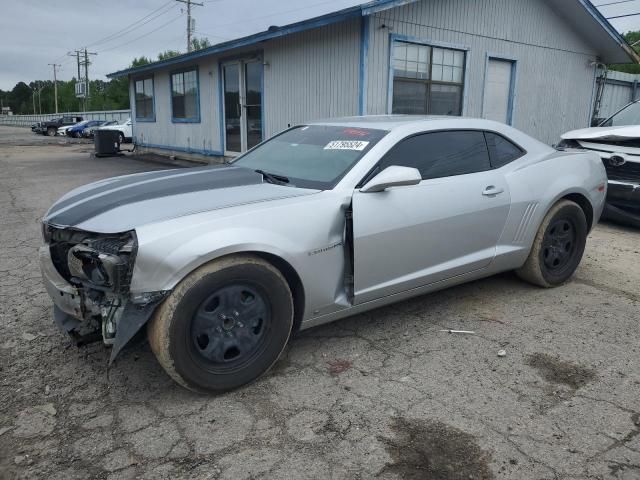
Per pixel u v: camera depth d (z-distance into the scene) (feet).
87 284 9.60
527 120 41.01
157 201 10.15
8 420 9.07
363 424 8.97
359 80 30.86
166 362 8.98
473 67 36.11
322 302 10.79
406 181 10.73
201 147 49.80
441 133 13.00
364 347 11.76
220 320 9.48
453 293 15.15
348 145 12.23
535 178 14.28
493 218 13.29
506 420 9.10
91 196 10.98
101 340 10.62
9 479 7.69
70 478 7.72
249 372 9.87
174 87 53.01
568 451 8.32
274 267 9.91
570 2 38.42
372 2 28.07
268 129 39.50
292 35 35.55
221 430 8.80
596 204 16.15
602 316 13.61
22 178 40.75
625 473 7.86
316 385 10.18
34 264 17.62
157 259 8.70
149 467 7.94
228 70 43.96
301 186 11.42
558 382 10.37
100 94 297.53
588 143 24.43
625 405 9.59
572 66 43.37
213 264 9.20
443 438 8.61
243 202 10.14
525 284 16.01
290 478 7.72
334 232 10.67
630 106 28.37
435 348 11.73
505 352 11.53
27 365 10.85
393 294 11.89
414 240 11.72
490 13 36.09
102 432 8.75
